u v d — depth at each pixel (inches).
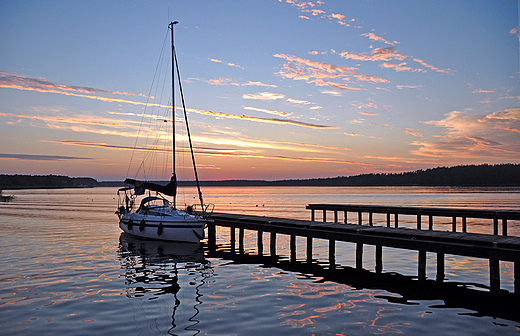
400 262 673.0
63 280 529.3
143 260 690.2
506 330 347.6
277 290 482.0
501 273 578.9
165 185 949.2
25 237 978.7
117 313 390.6
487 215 1021.8
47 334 335.6
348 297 450.6
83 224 1328.7
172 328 348.8
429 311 399.9
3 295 451.5
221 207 2453.2
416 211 1154.0
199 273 584.1
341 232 651.5
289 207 2442.2
